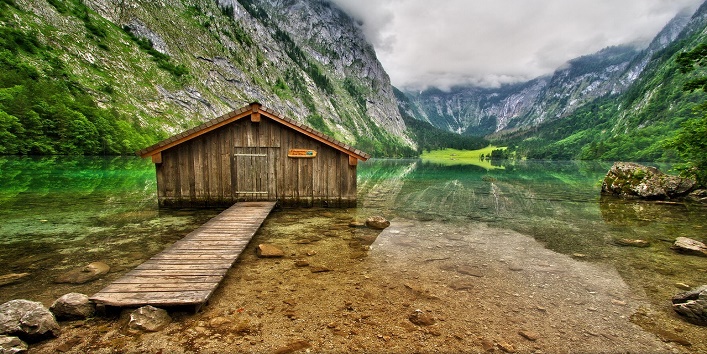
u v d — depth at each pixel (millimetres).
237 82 184875
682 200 21703
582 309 5938
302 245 9969
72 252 8953
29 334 4441
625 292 6758
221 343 4594
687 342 4883
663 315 5738
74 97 95062
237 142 15883
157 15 170125
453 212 16953
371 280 7152
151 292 5723
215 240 9406
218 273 6750
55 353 4281
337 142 16328
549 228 13242
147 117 116438
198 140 15633
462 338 4863
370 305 5891
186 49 169125
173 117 127375
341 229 12266
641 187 23188
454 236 11664
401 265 8250
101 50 127188
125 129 91500
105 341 4590
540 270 8086
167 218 13523
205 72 168750
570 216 16000
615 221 14766
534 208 18406
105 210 15047
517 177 45438
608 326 5332
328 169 16594
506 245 10516
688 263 8758
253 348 4477
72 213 14289
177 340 4648
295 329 5004
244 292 6363
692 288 7012
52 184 24500
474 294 6516
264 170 16141
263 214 13211
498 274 7742
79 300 5281
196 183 15703
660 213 16938
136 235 10875
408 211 17047
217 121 15461
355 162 16672
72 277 7039
